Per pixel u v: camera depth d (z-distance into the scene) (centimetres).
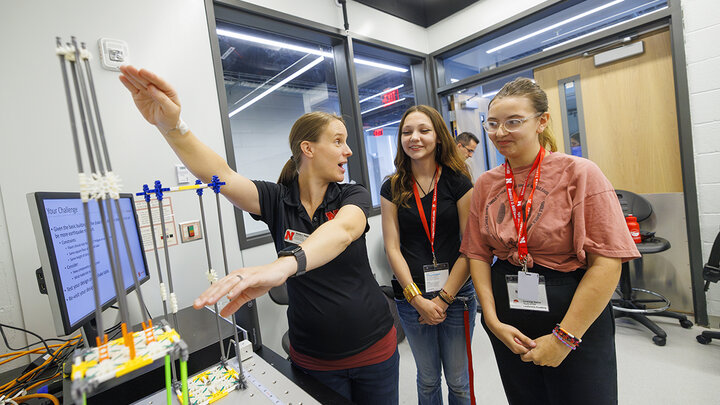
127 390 77
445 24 306
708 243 202
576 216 84
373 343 98
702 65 194
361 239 99
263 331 196
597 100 244
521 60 268
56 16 137
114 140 149
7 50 127
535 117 92
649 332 207
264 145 245
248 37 232
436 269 127
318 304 94
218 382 71
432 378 135
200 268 169
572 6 246
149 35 161
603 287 80
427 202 130
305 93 269
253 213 99
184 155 79
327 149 92
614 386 87
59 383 91
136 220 122
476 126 333
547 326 90
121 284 40
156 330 44
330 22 244
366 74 315
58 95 136
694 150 201
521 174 97
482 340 223
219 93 183
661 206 223
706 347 186
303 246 68
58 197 80
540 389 96
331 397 82
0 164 124
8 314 123
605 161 245
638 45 221
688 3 195
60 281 75
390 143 336
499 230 98
